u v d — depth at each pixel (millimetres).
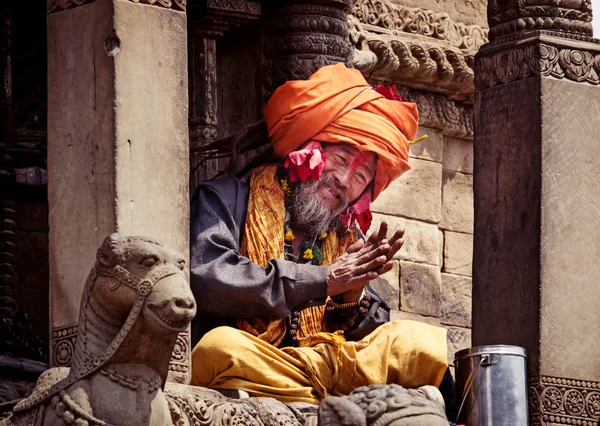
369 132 11922
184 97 10875
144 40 10766
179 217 10727
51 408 9312
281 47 13633
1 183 13406
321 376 11180
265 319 11516
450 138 15211
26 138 13812
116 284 9266
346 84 12055
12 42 13766
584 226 11875
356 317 11797
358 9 14453
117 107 10602
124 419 9242
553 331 11672
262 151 13391
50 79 10938
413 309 14711
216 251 11508
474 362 11516
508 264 11883
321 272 11422
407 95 14844
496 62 12133
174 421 9875
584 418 11664
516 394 11453
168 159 10742
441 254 15031
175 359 10602
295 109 11969
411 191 14812
